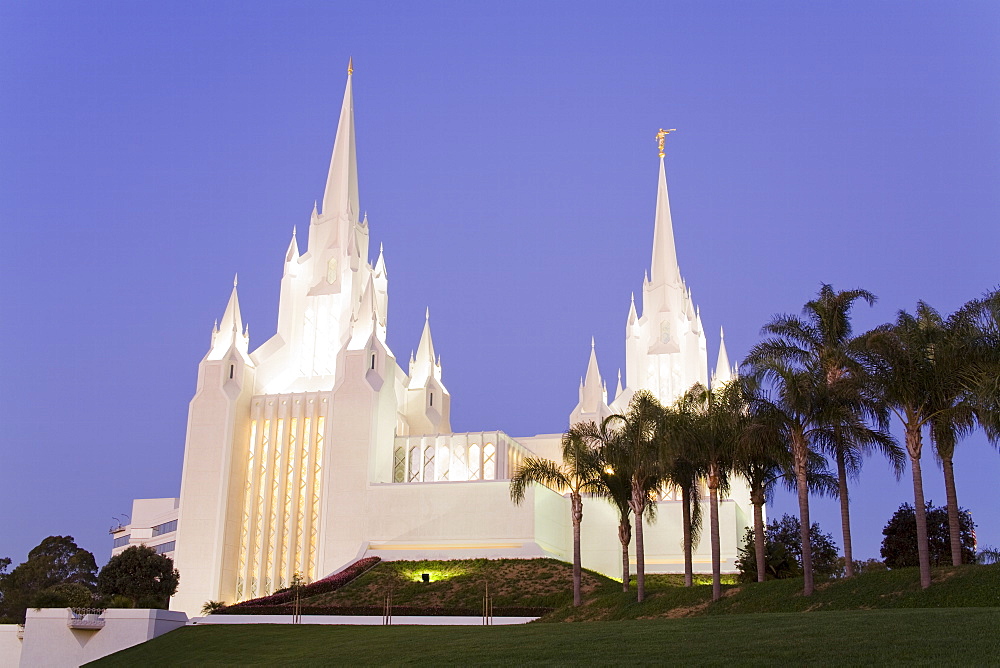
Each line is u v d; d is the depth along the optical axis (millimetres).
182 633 58750
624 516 57219
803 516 46500
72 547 93750
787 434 48469
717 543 49938
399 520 84562
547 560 77250
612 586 69125
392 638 46219
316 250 101562
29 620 59000
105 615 58781
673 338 115188
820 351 48625
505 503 82688
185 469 89438
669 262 118500
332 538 85625
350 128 106125
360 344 91375
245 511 90125
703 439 50969
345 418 88500
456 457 91812
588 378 103875
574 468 56750
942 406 43719
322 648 47062
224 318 94625
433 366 103000
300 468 90312
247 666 45906
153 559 67312
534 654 35375
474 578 73812
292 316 98938
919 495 43031
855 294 48844
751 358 48031
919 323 45156
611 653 33844
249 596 87562
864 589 43969
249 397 93312
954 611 34750
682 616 48594
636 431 54781
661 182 122500
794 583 48062
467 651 38188
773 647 31484
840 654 29516
